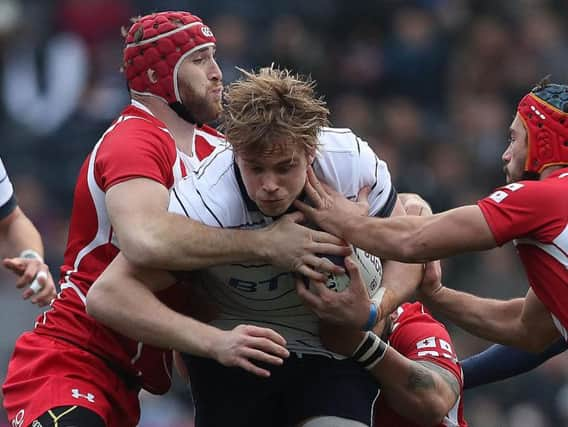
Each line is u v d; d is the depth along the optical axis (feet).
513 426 122.01
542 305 62.28
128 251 56.75
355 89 148.56
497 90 152.46
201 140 65.10
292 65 142.31
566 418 122.62
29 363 62.69
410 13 155.74
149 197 58.13
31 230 71.72
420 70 150.71
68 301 63.21
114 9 152.76
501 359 68.49
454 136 144.97
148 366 63.10
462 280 124.26
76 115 143.54
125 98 143.54
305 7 155.43
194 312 60.59
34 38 149.18
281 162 53.88
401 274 59.52
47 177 138.51
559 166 58.90
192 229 56.44
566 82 155.22
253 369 55.83
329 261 56.29
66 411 60.18
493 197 57.67
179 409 118.21
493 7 159.63
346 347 59.21
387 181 58.95
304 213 57.00
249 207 57.00
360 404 59.88
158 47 63.41
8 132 143.02
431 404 60.95
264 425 61.16
